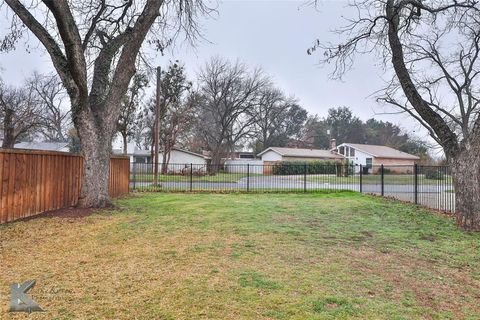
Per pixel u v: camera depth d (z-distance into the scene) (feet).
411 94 29.94
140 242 19.34
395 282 14.24
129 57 31.48
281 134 188.55
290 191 53.67
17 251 17.19
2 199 23.62
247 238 20.65
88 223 24.40
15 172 24.93
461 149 26.89
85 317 10.21
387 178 77.25
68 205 32.12
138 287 12.60
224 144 143.95
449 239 22.53
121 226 23.58
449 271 16.17
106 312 10.55
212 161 138.10
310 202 38.81
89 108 29.58
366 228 25.22
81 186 32.60
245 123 145.07
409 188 64.39
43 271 14.29
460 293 13.44
